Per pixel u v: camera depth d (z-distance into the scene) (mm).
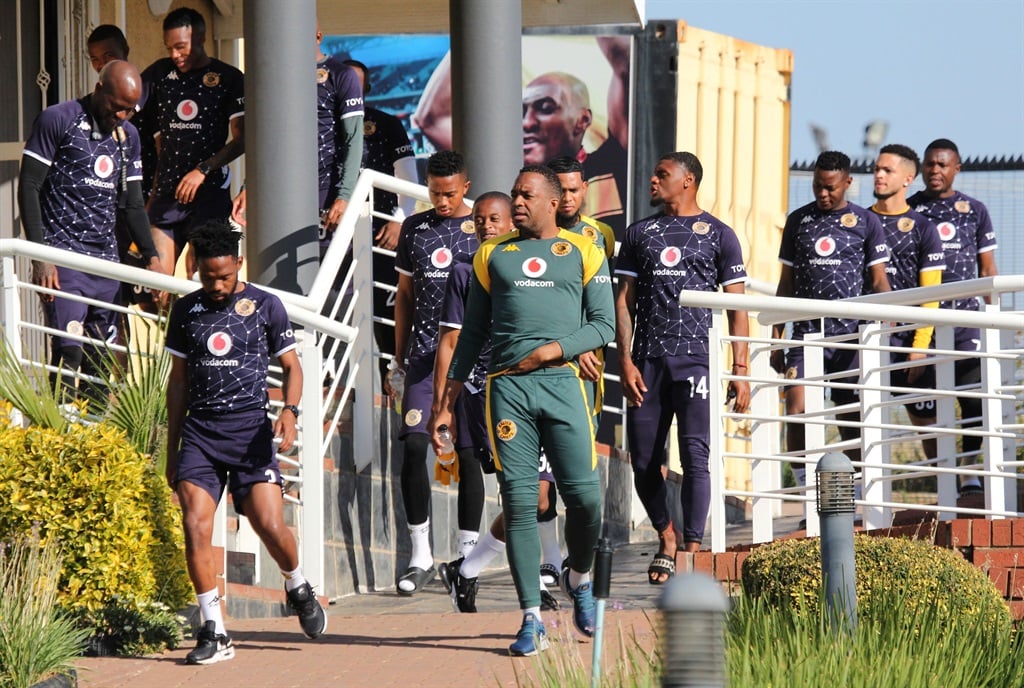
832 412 33000
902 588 24109
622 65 60781
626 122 60719
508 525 25531
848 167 35938
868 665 20703
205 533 26406
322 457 33250
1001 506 29906
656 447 32969
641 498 33344
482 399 32031
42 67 44344
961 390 32562
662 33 60469
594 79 60969
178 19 39062
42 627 24000
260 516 26906
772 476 37281
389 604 34469
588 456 25406
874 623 22484
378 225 41938
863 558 25312
